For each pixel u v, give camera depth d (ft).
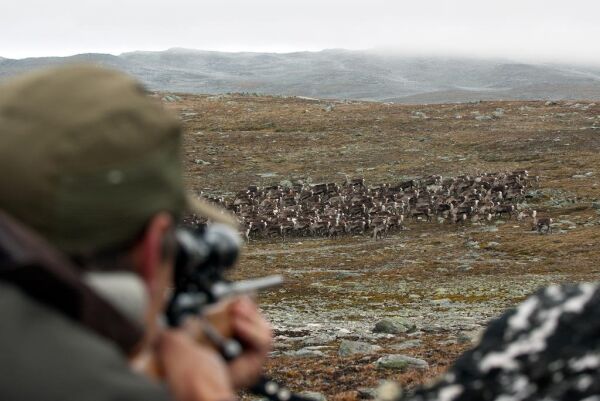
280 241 291.58
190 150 469.57
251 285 8.54
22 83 6.75
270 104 634.43
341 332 101.19
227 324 8.30
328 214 312.09
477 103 581.12
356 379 65.67
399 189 359.87
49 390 6.06
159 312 7.27
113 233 6.69
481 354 8.52
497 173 379.76
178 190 7.14
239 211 330.75
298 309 147.23
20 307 6.24
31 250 6.32
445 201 323.37
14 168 6.45
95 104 6.65
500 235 272.51
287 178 411.13
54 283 6.30
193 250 7.99
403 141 475.72
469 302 151.53
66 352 6.21
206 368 7.52
